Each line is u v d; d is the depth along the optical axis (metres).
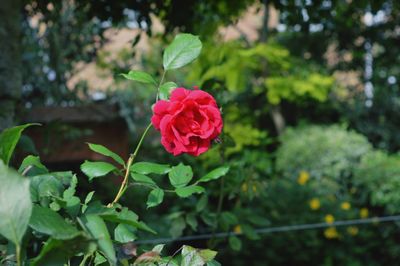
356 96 8.86
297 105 8.52
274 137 8.44
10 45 2.60
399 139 8.54
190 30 3.23
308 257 4.95
